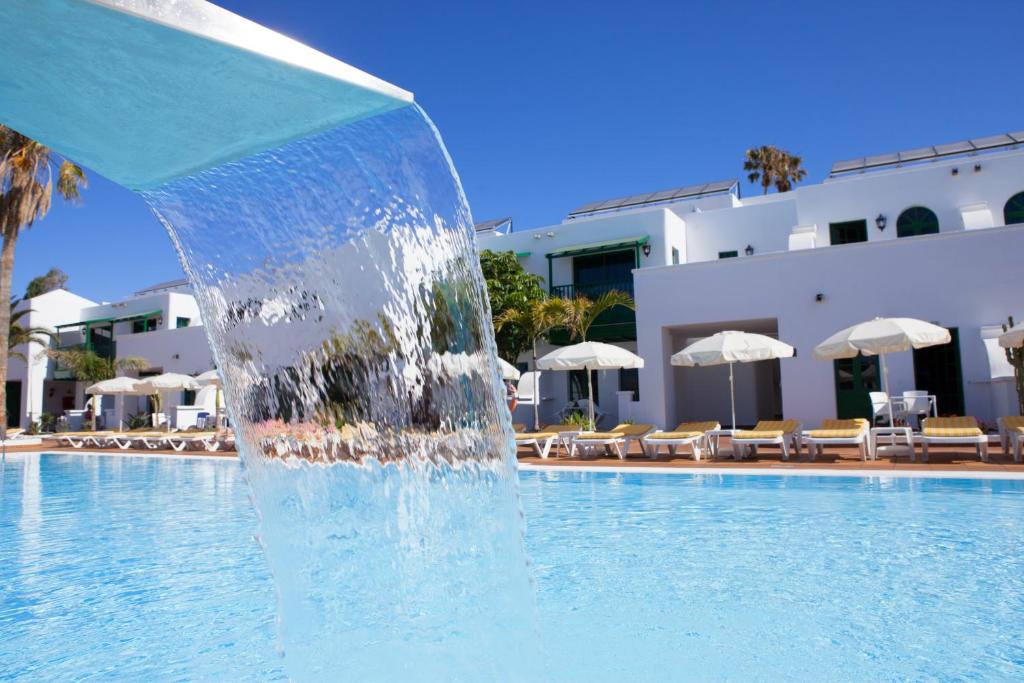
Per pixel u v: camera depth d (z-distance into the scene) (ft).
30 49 5.32
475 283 7.52
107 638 14.42
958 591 15.81
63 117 6.52
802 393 52.06
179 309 104.99
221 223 8.67
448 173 7.22
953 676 11.40
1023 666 11.73
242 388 9.32
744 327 59.41
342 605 9.14
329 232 8.27
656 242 69.36
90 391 72.28
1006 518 23.32
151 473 47.01
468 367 8.08
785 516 25.34
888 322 38.11
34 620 15.70
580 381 73.56
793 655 12.51
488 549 8.59
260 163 7.64
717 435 42.70
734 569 18.44
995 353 45.73
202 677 12.33
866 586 16.47
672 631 13.92
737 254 71.77
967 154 67.00
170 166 7.63
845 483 31.30
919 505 25.96
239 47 5.34
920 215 61.77
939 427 35.88
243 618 15.60
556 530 24.23
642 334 57.88
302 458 9.23
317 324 8.70
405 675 8.51
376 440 8.88
